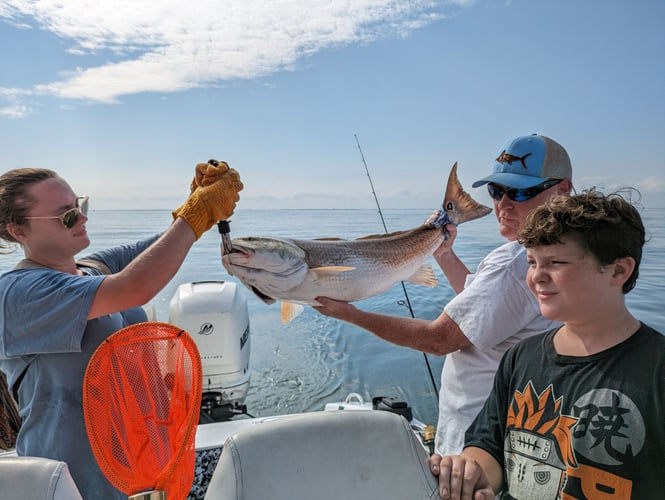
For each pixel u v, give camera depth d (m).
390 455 1.36
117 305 1.84
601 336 1.35
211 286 4.27
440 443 2.29
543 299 1.40
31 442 1.94
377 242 2.56
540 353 1.49
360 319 2.29
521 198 2.12
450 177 2.77
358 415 1.38
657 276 7.78
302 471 1.32
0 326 1.87
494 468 1.53
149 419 1.37
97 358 1.36
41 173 2.01
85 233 2.12
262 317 7.84
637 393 1.24
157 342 1.42
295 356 6.19
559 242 1.34
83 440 1.92
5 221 1.94
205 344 3.95
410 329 2.18
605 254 1.29
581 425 1.31
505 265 2.00
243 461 1.29
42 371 1.91
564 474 1.34
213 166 2.08
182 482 1.31
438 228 2.75
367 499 1.33
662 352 1.25
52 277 1.88
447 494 1.33
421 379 5.51
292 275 2.27
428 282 2.88
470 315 2.03
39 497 1.27
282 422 1.35
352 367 5.82
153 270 1.85
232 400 4.01
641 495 1.22
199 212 1.99
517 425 1.48
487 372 2.10
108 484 1.95
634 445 1.23
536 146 2.11
